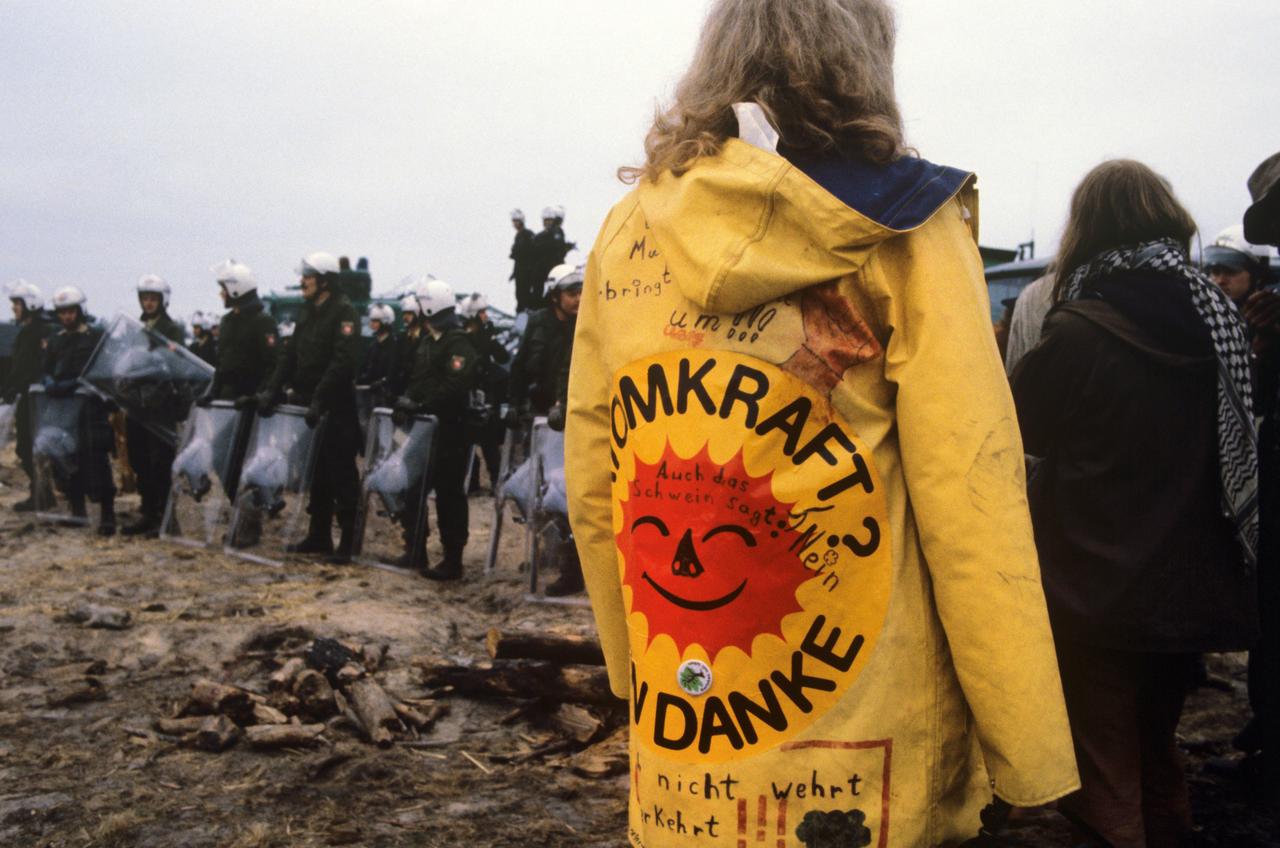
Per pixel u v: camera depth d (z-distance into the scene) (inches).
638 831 57.2
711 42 58.8
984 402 50.4
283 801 129.0
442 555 309.4
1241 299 181.2
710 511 52.9
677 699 54.2
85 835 118.9
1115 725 94.2
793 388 52.0
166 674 179.5
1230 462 91.2
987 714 50.9
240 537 293.7
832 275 51.1
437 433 275.3
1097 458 92.5
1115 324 92.2
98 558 283.1
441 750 146.0
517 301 591.2
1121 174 97.7
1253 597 93.0
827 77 54.9
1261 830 119.1
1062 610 92.2
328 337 293.7
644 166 59.1
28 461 379.9
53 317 438.6
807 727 52.6
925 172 52.2
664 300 55.9
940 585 51.3
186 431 310.2
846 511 52.1
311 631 199.6
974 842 56.9
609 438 63.0
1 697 166.4
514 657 159.3
